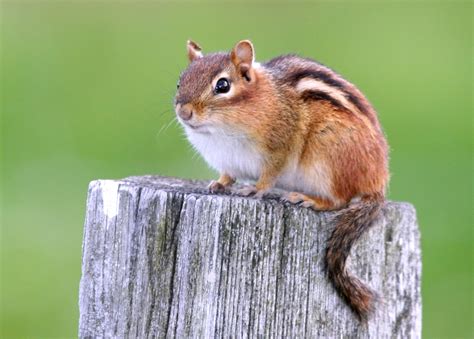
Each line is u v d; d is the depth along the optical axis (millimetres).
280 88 10844
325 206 10508
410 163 19000
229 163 11117
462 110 21469
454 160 19078
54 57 23781
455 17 26906
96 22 25922
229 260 8805
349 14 26453
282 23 25625
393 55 24156
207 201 8781
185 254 8828
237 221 8805
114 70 23172
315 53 23984
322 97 10602
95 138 20109
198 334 8828
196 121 10672
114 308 9062
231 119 10719
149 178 10617
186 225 8820
